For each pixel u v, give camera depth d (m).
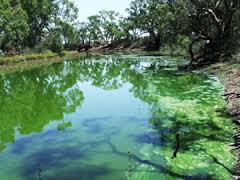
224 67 24.52
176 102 15.91
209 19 32.81
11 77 31.72
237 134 10.73
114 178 8.42
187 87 19.77
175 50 48.72
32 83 27.36
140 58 50.09
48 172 8.95
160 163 9.02
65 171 8.95
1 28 48.47
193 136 10.95
